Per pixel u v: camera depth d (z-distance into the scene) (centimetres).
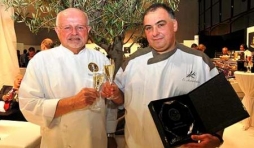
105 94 136
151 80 139
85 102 126
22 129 198
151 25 132
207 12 1107
